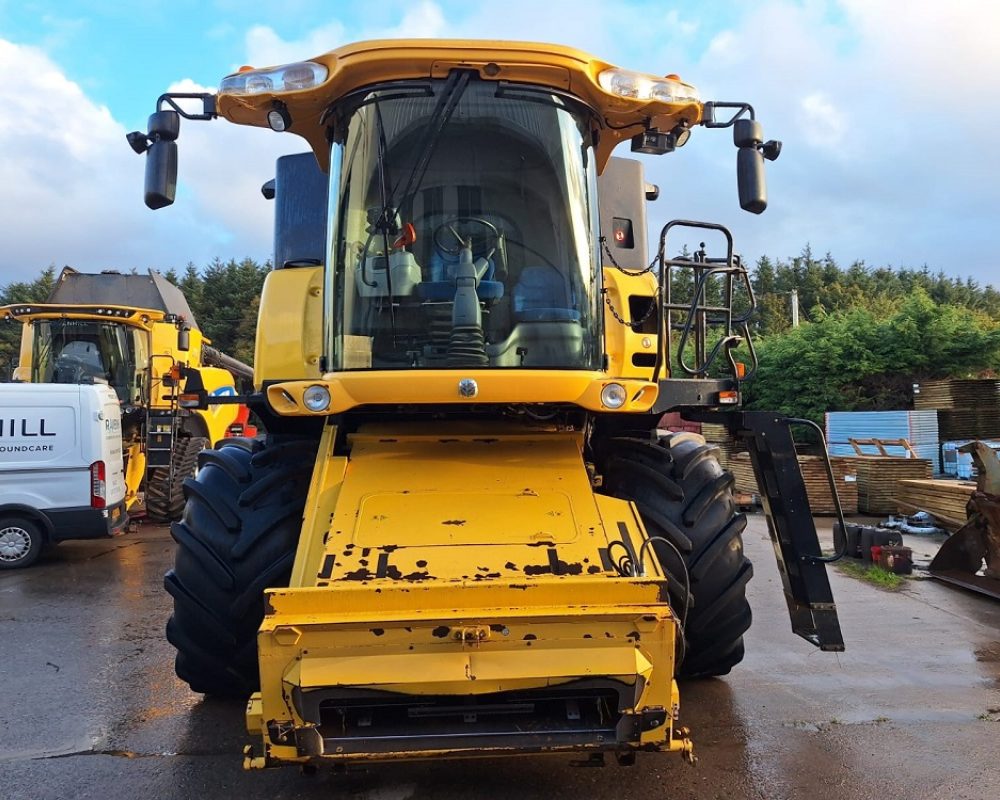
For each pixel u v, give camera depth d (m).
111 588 7.07
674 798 3.09
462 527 2.94
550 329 3.46
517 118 3.47
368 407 3.44
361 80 3.39
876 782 3.22
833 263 46.47
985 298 50.41
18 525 7.96
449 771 3.32
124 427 10.61
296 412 3.23
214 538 3.41
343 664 2.50
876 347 16.94
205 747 3.60
